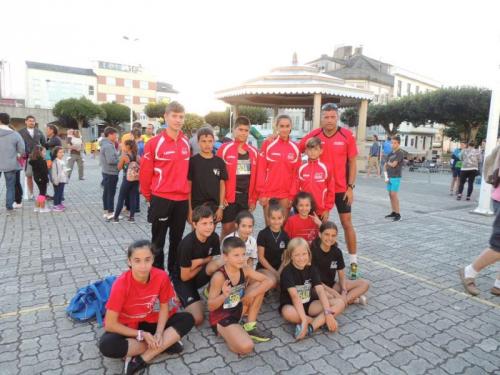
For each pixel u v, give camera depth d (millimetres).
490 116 7590
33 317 3002
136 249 2414
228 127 40438
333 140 3998
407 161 24938
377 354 2633
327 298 3068
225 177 3838
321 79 13820
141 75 60562
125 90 59500
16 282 3684
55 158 6941
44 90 53062
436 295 3697
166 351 2580
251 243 3551
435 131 43844
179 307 3158
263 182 4098
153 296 2555
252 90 13461
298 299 2934
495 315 3301
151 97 62062
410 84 39094
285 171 4031
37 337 2717
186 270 3176
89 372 2338
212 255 3348
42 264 4199
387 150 15336
